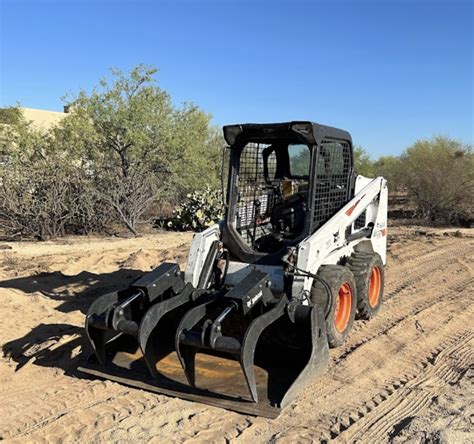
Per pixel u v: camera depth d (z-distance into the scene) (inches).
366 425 160.9
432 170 703.1
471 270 379.6
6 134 633.0
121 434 155.3
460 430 151.3
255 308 186.5
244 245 217.3
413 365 209.3
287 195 232.8
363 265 243.0
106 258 411.5
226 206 222.8
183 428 158.7
